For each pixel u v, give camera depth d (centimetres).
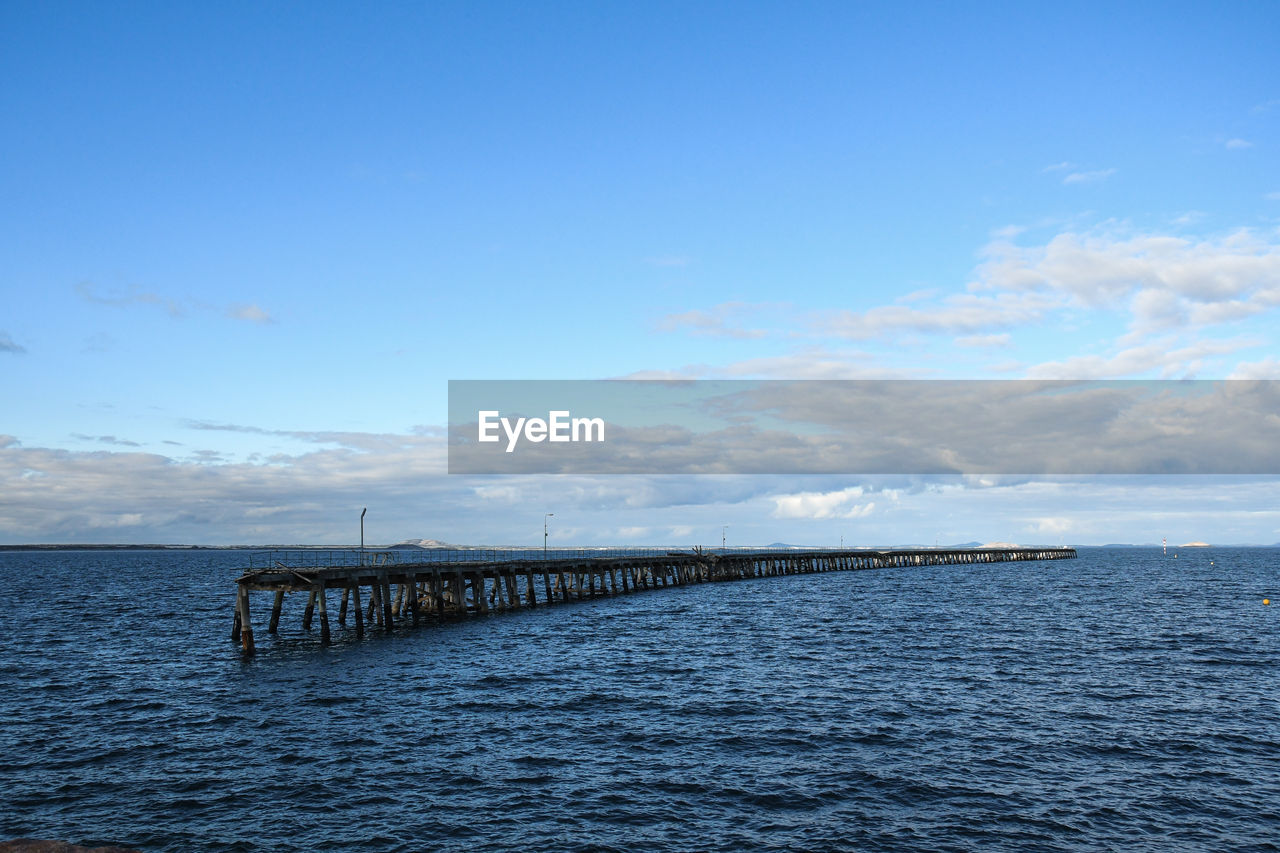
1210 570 17688
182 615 7250
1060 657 4531
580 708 3225
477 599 6706
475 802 2186
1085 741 2772
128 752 2650
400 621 6175
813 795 2250
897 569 18175
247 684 3706
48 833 1986
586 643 5038
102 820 2072
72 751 2669
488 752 2623
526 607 7431
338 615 6662
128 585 12619
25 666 4353
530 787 2302
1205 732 2888
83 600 9225
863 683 3753
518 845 1916
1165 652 4728
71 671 4175
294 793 2253
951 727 2947
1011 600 8725
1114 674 3997
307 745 2706
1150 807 2178
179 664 4316
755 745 2714
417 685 3650
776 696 3462
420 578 5881
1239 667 4212
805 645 5022
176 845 1916
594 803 2183
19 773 2445
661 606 7850
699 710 3198
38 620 6844
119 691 3619
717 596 9300
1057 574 15425
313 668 4088
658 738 2794
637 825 2039
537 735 2822
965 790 2295
